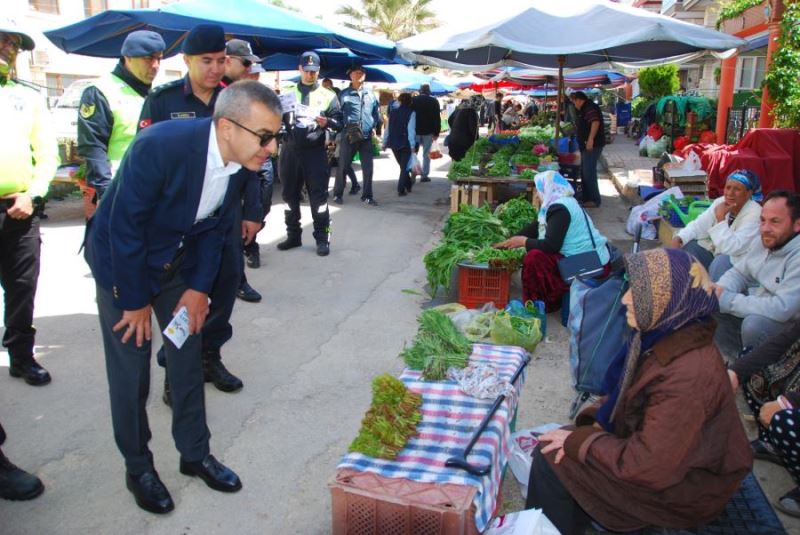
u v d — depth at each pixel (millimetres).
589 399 3973
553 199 5508
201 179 2586
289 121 6883
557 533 2426
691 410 2139
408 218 9703
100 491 3227
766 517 2525
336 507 2471
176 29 7152
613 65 10711
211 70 3729
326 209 7309
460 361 3242
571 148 10859
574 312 3803
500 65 10086
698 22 20953
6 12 3625
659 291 2160
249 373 4508
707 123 15719
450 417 2828
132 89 4395
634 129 25156
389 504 2371
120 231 2555
